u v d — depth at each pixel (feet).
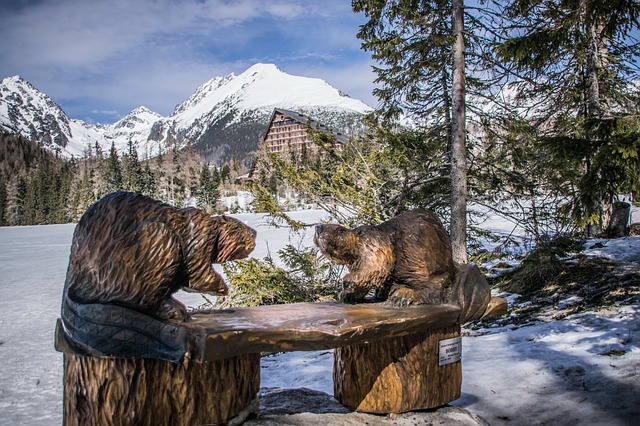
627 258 30.60
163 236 8.46
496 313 12.89
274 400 12.34
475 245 34.76
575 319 20.94
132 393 8.37
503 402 13.70
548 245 29.55
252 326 8.70
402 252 11.76
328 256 11.59
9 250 84.69
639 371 14.48
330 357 21.35
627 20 19.80
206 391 9.19
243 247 9.44
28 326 33.17
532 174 32.76
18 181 270.05
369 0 29.45
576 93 36.27
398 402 11.37
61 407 19.39
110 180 230.27
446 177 31.45
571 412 12.68
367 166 32.45
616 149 16.26
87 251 8.33
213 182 205.36
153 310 8.55
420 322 10.55
